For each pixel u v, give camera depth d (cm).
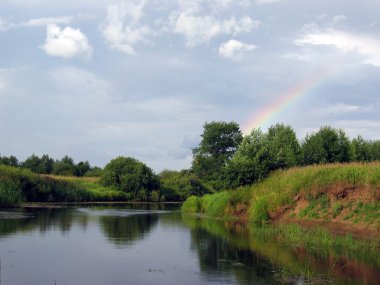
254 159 4991
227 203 4831
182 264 2059
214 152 11150
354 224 3012
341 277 1769
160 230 3450
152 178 10888
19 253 2281
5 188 5831
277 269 1930
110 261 2128
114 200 10019
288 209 3822
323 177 3694
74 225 3678
